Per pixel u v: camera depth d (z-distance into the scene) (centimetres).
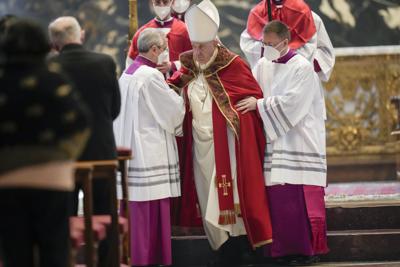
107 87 2055
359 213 2694
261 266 2528
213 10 2447
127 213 2072
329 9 4341
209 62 2477
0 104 1368
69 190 1408
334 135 3897
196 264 2602
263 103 2436
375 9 4325
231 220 2444
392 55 3859
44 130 1368
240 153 2448
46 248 1404
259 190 2453
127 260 2062
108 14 4428
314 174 2469
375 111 3888
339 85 3878
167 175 2428
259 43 2655
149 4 4359
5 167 1358
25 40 1398
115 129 2456
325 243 2495
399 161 3644
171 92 2419
